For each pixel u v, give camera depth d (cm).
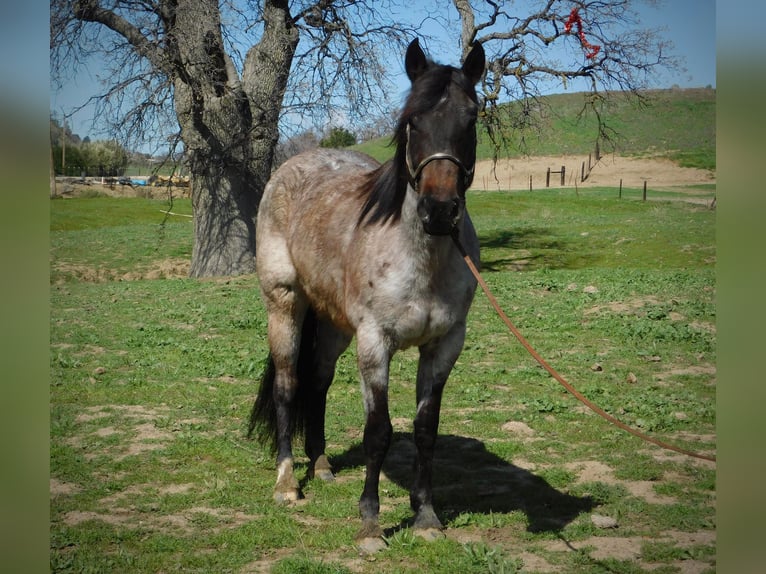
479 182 5728
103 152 5212
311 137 2139
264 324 1145
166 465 558
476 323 1137
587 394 759
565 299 1316
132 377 824
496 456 579
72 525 443
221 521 456
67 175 5138
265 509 476
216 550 415
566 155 6556
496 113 2147
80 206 4031
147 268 2258
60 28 1703
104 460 560
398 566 392
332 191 510
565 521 450
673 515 453
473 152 389
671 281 1453
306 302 545
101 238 2883
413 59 419
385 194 427
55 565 386
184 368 872
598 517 443
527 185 5534
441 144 372
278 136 1984
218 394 764
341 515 467
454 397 754
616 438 620
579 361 906
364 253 424
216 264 1941
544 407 702
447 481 527
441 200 363
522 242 2505
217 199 1931
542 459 570
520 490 504
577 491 498
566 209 3766
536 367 876
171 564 394
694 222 2639
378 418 420
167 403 729
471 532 437
